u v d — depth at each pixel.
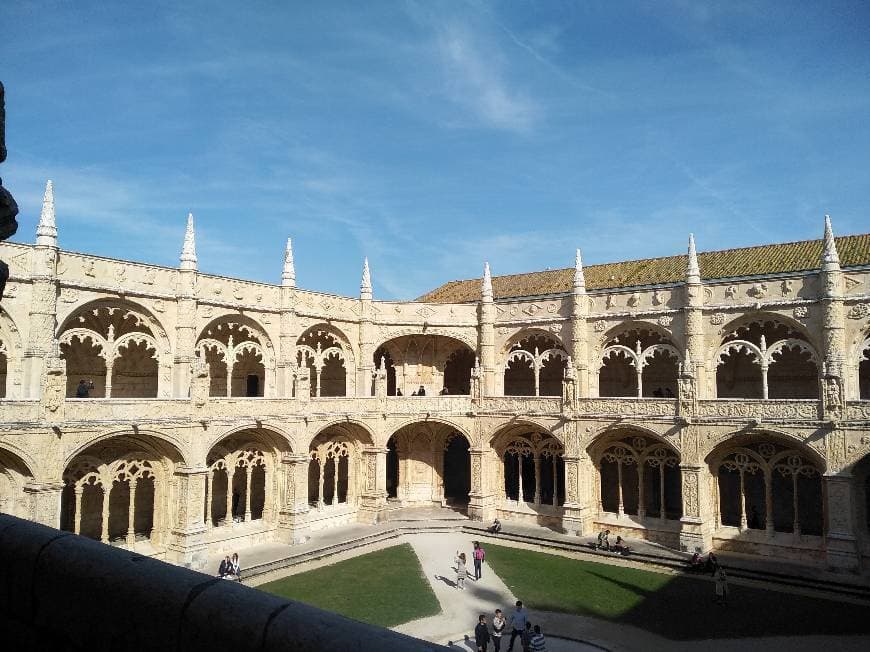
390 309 55.41
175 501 39.47
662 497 45.62
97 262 38.91
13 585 5.23
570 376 48.12
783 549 40.25
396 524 50.59
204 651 3.78
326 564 40.59
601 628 29.55
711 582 36.81
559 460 59.91
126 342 40.31
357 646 3.26
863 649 26.94
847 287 40.31
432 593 34.53
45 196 36.47
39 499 32.03
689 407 42.88
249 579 37.16
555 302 51.69
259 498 51.69
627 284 51.38
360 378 53.75
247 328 47.12
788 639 28.09
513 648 27.39
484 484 52.47
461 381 65.88
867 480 41.94
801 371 48.59
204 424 39.72
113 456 37.69
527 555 43.00
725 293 44.34
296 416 45.22
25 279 35.69
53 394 32.88
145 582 4.31
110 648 4.36
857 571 36.50
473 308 55.97
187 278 42.62
